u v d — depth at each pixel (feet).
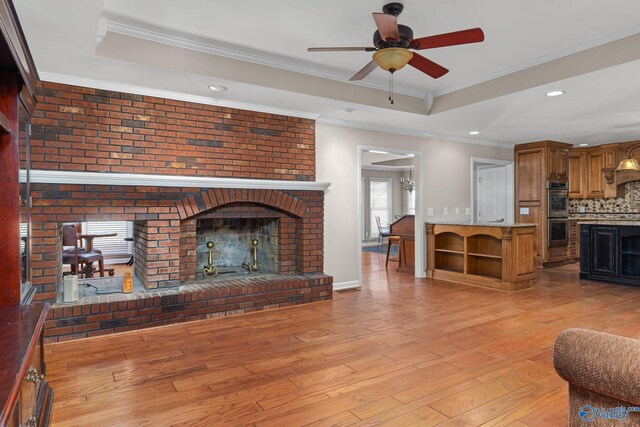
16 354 4.62
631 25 10.40
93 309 11.33
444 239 20.99
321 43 11.54
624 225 18.43
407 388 8.20
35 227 11.14
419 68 9.70
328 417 7.09
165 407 7.42
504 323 12.54
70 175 11.30
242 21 10.18
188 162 13.51
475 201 26.78
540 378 8.64
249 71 12.35
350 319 13.05
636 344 4.12
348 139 18.11
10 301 6.66
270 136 15.21
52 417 7.02
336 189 17.78
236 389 8.14
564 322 12.61
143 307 12.03
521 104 14.96
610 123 18.31
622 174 24.02
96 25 8.59
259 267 16.69
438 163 21.39
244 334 11.54
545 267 23.54
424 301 15.48
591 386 4.32
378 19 7.55
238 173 14.51
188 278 14.23
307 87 13.53
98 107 12.05
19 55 6.07
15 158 6.66
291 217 16.12
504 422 6.93
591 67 11.44
